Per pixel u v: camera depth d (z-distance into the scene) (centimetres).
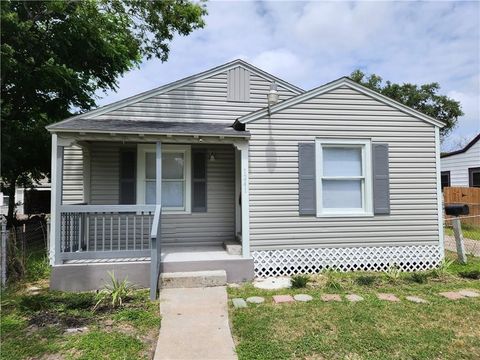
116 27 1144
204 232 783
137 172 761
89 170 746
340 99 687
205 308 477
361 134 690
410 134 706
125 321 433
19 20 855
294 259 661
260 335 389
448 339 379
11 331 402
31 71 916
